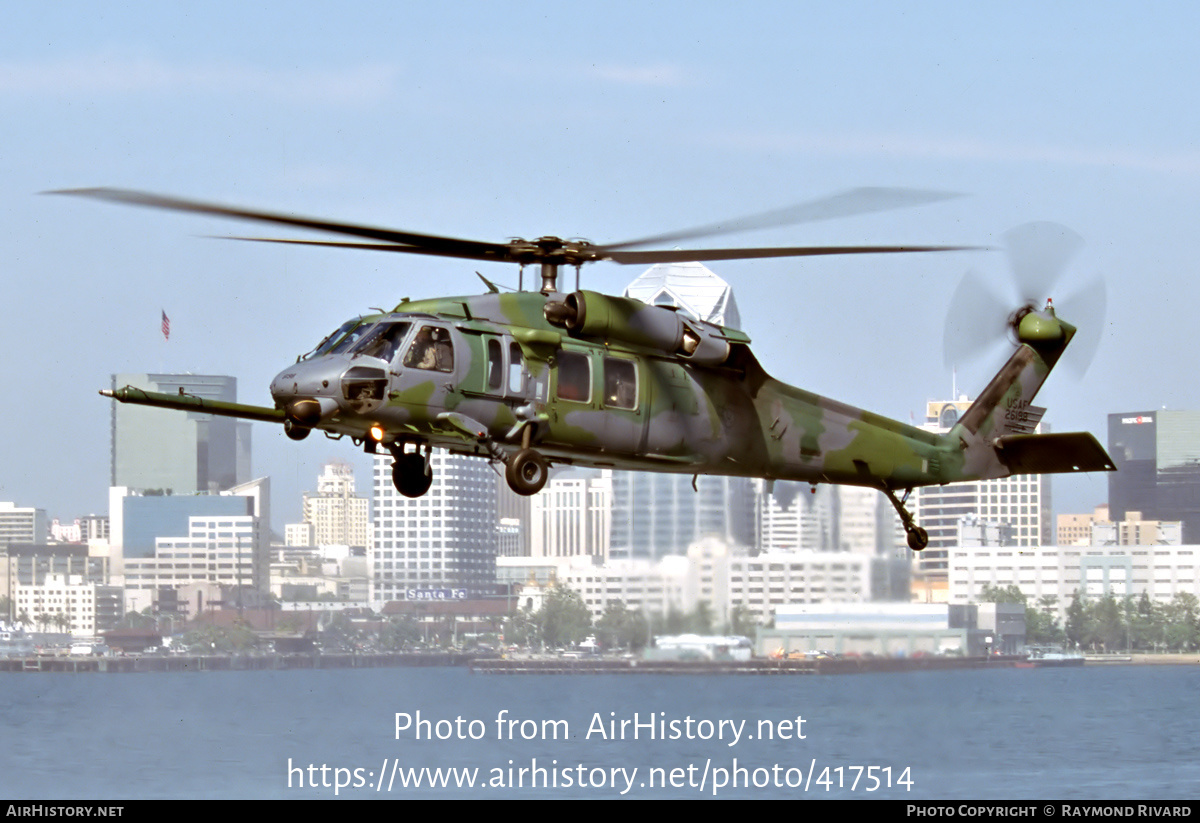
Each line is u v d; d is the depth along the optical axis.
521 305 59.28
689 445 62.66
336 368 56.06
